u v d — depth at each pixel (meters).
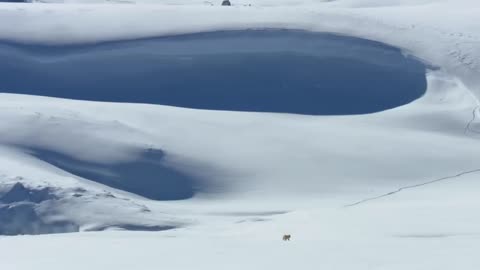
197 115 142.75
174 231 68.44
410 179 121.62
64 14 187.25
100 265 37.78
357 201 105.56
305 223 64.50
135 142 127.06
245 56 172.25
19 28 180.88
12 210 95.62
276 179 119.81
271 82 165.88
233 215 98.94
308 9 188.88
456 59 168.00
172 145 128.38
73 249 44.69
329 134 138.88
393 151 132.38
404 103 158.00
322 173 122.50
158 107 145.00
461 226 54.19
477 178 121.56
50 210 95.12
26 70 169.75
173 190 117.12
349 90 163.12
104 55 173.25
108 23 183.12
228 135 135.00
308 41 174.75
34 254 42.84
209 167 122.75
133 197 111.69
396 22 185.25
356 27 179.38
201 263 37.06
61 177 106.31
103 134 128.12
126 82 168.00
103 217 92.88
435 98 157.88
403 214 64.19
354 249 39.91
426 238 45.53
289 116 150.12
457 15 196.38
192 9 189.50
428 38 176.25
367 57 170.50
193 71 169.62
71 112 136.25
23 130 125.44
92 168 119.38
